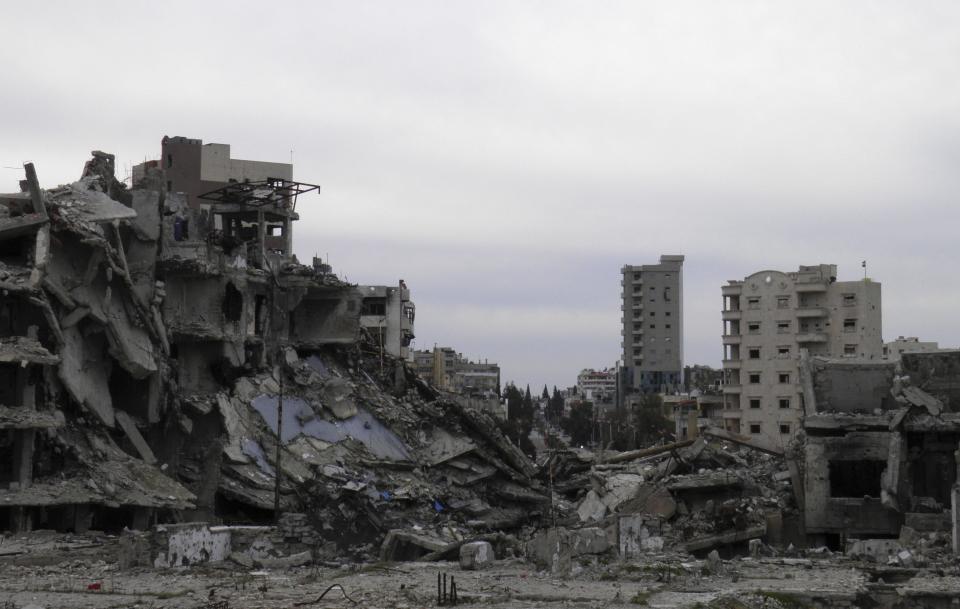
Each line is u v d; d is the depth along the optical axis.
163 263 64.25
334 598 32.50
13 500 48.94
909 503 64.31
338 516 61.25
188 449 63.12
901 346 132.12
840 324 124.25
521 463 76.38
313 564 45.16
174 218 69.62
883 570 43.28
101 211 57.25
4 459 51.84
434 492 67.62
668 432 150.25
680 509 68.31
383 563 43.03
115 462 55.59
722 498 69.50
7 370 52.19
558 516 74.94
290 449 64.38
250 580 36.59
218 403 63.94
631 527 46.22
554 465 88.69
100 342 59.31
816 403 71.00
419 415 75.00
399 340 122.81
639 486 73.25
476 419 74.62
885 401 70.75
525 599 32.94
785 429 123.75
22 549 44.16
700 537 63.91
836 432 66.31
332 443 66.62
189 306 66.25
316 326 77.00
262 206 76.69
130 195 63.62
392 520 61.72
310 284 74.50
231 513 62.31
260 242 74.88
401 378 79.62
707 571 40.00
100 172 63.44
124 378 61.97
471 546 40.88
